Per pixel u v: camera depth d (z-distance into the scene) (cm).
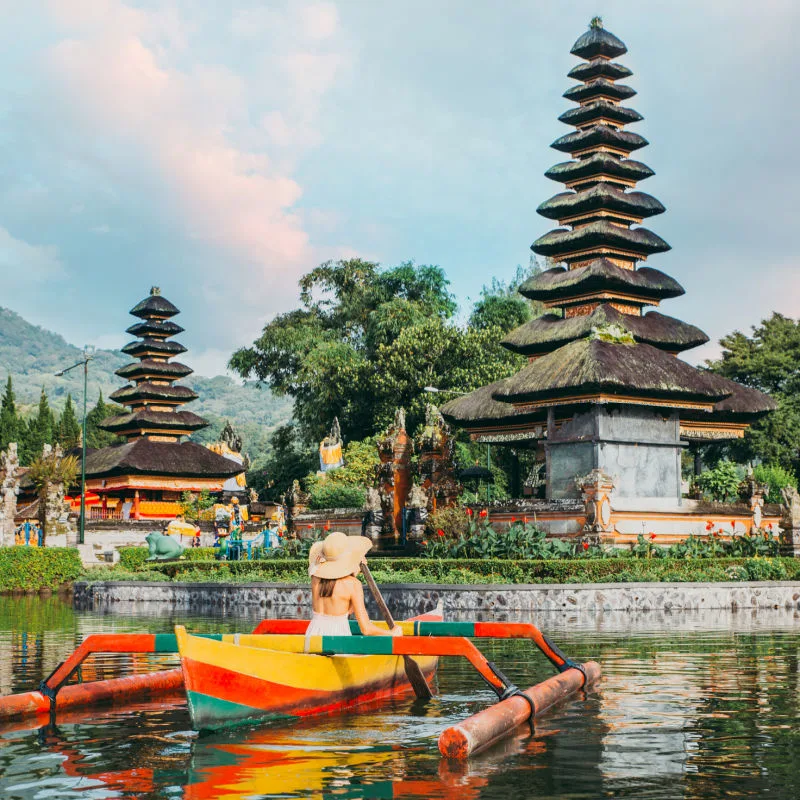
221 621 2861
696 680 1555
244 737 1149
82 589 4144
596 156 5691
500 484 7319
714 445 7969
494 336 8306
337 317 9844
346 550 1370
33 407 19188
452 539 3981
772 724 1199
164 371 8062
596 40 5884
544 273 5716
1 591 4581
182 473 7325
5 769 1016
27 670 1730
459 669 1698
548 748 1077
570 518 4050
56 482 5647
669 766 998
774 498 6431
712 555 3781
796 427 7531
